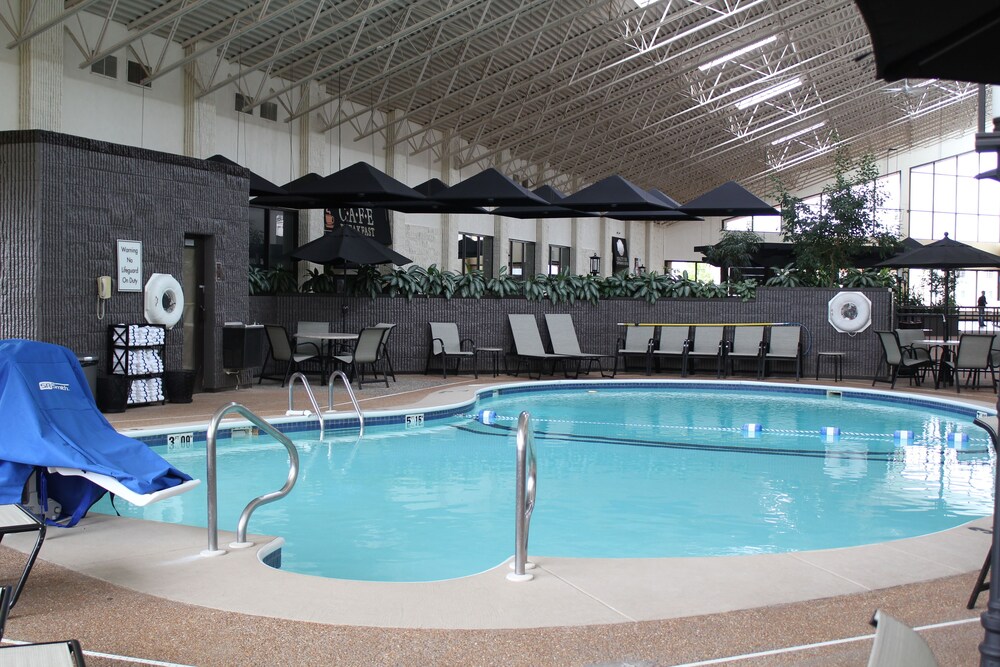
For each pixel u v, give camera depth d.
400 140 20.09
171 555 3.65
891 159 36.00
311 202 14.12
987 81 2.29
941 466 6.88
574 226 29.84
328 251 12.00
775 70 23.20
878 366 13.12
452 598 3.11
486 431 8.37
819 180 37.31
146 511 5.14
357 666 2.49
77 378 4.10
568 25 17.36
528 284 13.75
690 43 20.00
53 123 12.09
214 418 3.68
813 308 13.46
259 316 12.27
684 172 32.00
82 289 8.24
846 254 16.55
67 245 8.09
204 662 2.51
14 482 3.74
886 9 2.01
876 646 1.42
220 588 3.21
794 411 10.23
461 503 5.46
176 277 9.30
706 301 13.87
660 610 2.99
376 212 19.55
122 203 8.63
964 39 2.12
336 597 3.11
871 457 7.27
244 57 15.56
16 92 11.78
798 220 16.73
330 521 4.98
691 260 37.28
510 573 3.41
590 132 24.69
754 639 2.71
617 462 6.97
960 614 2.96
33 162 7.84
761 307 13.62
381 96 18.39
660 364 14.04
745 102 24.42
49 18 11.88
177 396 8.95
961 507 5.48
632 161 29.06
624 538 4.69
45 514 3.99
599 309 14.13
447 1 14.80
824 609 3.00
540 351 13.41
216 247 9.84
